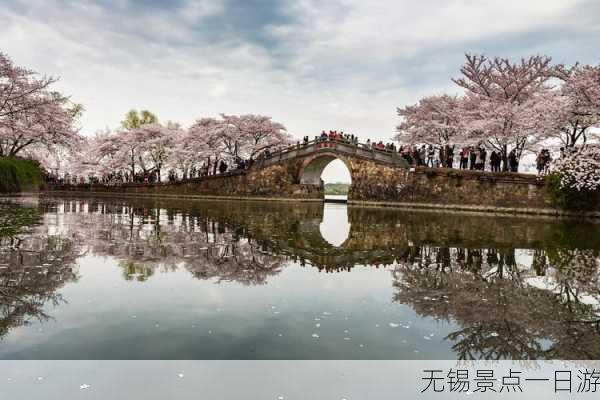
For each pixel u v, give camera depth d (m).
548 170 29.58
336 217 25.91
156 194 57.41
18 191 37.62
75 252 11.51
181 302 7.45
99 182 70.31
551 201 29.14
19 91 29.06
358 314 7.16
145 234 15.52
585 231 19.27
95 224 18.41
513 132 31.98
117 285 8.37
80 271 9.41
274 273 9.88
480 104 35.31
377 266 10.99
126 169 72.00
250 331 6.23
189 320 6.59
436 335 6.38
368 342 6.01
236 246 13.34
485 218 25.89
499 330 6.66
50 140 34.84
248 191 49.88
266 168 48.88
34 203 31.06
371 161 39.28
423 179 35.75
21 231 15.29
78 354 5.35
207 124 58.84
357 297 8.13
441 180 34.72
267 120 56.47
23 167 37.22
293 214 28.00
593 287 9.24
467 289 8.91
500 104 34.09
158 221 20.64
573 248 14.05
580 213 27.77
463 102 39.72
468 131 35.09
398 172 37.41
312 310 7.26
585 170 25.72
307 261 11.41
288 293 8.25
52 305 7.10
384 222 22.69
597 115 26.62
